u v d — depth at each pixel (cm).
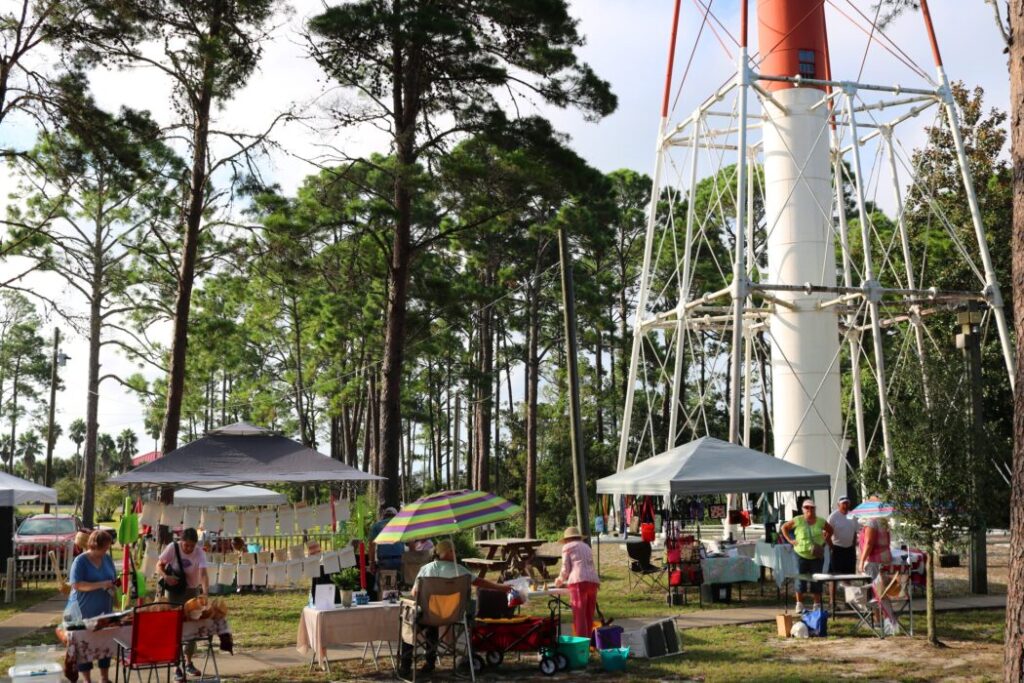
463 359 5162
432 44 2172
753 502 3966
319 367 5347
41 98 1998
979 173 3853
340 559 1670
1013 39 796
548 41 2275
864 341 4569
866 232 2541
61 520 2858
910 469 1358
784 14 2894
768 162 2902
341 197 3297
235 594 2150
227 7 2261
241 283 2889
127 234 3506
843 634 1454
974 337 1823
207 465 1603
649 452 5281
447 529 1200
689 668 1215
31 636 1608
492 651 1224
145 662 1016
